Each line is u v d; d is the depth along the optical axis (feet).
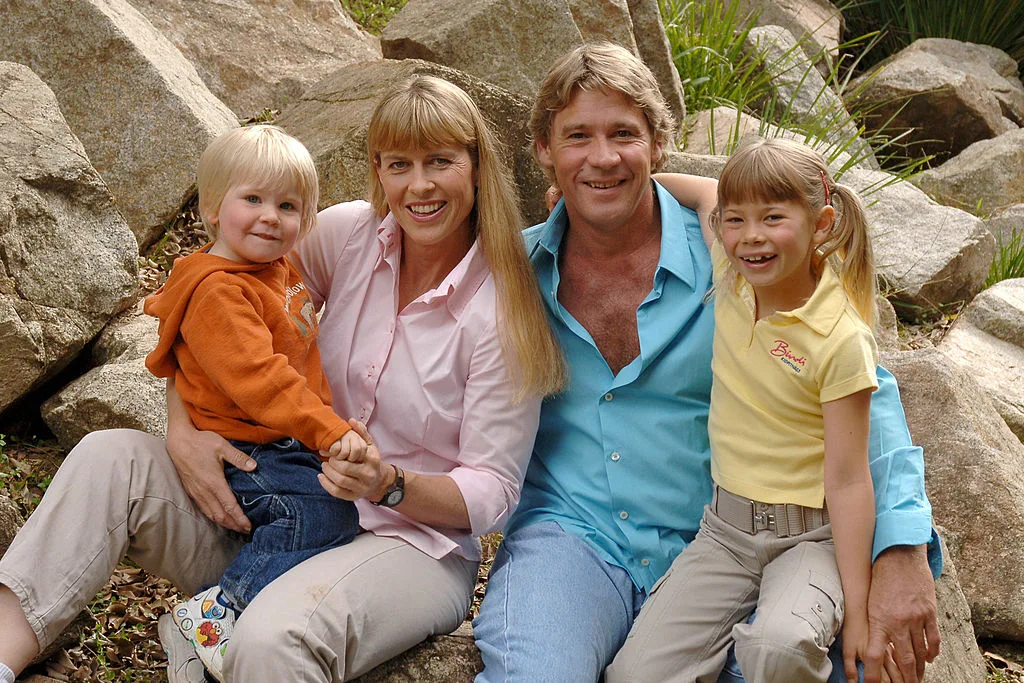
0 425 11.65
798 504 7.91
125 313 12.68
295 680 7.16
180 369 8.34
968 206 24.47
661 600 8.22
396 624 7.84
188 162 14.75
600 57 8.66
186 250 14.51
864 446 7.69
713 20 24.98
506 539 9.04
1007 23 32.89
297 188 8.20
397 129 8.27
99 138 14.82
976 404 12.73
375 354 8.65
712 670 7.95
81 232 12.14
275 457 8.05
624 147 8.61
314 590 7.49
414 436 8.57
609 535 8.82
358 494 7.72
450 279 8.52
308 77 18.88
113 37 14.83
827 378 7.64
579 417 8.96
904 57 29.99
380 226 8.84
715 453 8.40
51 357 11.51
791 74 25.50
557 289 9.23
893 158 28.73
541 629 7.94
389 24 17.94
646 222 9.12
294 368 8.16
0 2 14.90
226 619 7.68
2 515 9.57
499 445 8.44
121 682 9.46
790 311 7.92
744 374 8.14
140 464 8.02
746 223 7.83
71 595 7.66
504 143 15.21
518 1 17.29
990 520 11.63
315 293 9.12
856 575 7.60
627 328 8.98
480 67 17.19
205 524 8.27
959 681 9.53
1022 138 25.08
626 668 8.03
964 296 19.48
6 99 12.47
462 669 8.17
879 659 7.47
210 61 18.54
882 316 16.80
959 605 10.12
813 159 7.82
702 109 22.74
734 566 8.17
